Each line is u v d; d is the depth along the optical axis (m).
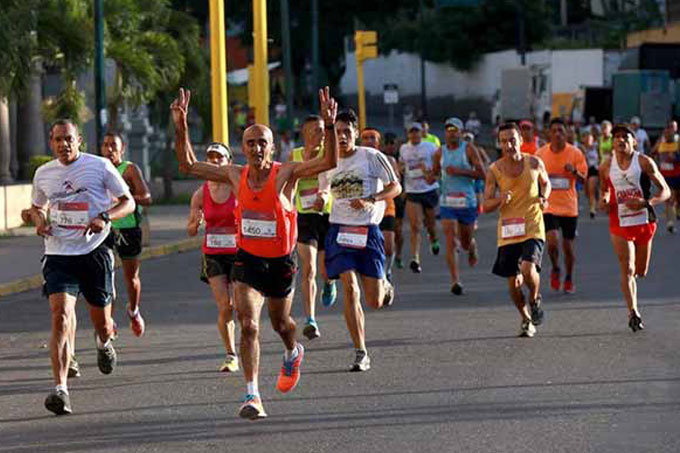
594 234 52.59
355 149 24.00
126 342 27.59
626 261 27.53
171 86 77.38
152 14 70.94
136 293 26.69
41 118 72.06
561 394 20.97
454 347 25.89
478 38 163.50
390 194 23.81
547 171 33.81
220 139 54.84
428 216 42.47
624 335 27.00
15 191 57.84
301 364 24.33
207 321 30.69
